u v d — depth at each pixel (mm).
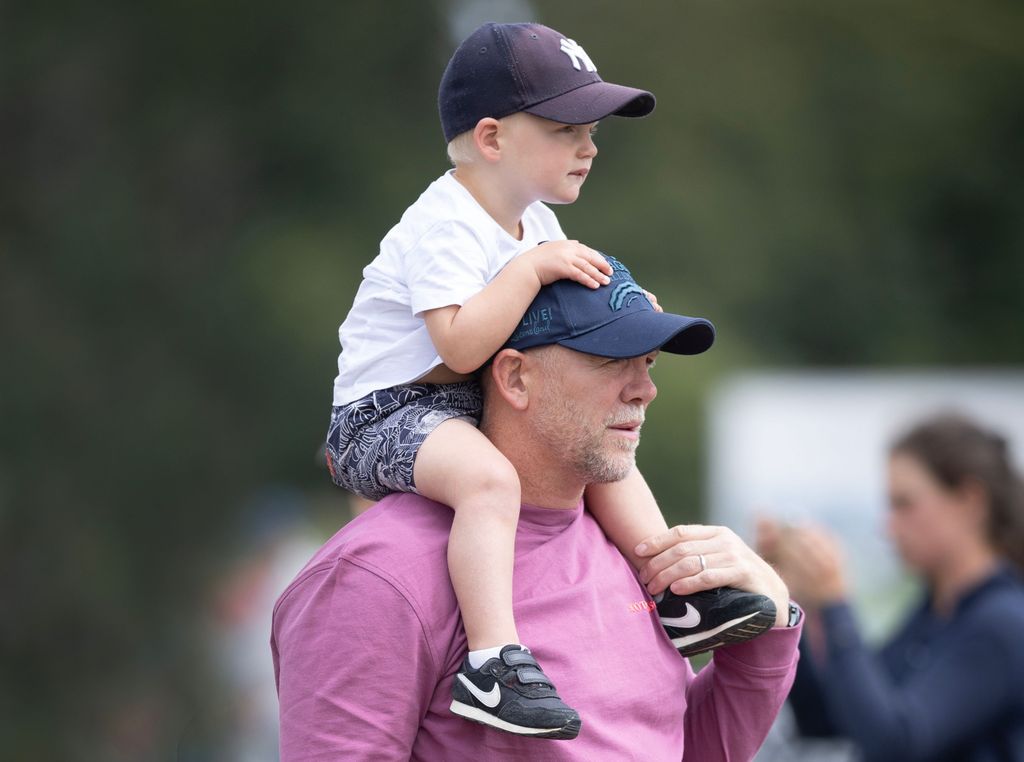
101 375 56438
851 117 77188
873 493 26203
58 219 57875
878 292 75438
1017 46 78438
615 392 9891
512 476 9680
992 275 79938
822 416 26688
